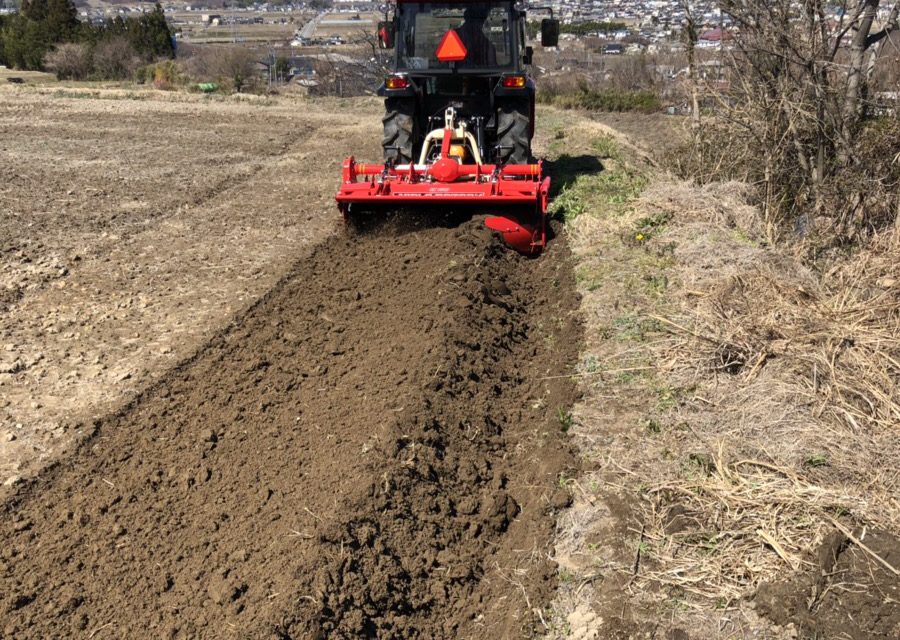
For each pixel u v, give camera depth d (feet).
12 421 18.24
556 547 13.85
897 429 15.61
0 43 131.03
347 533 13.46
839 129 27.94
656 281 22.88
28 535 14.60
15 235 30.71
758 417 16.30
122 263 28.02
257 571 13.07
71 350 21.59
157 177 40.98
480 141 30.35
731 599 12.26
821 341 18.49
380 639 12.30
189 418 18.24
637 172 38.52
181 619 12.40
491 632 12.71
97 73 109.60
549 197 32.94
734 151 34.06
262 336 22.11
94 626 12.49
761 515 13.56
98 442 17.49
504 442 17.06
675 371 18.31
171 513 15.03
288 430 17.43
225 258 28.50
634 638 11.82
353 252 27.20
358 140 53.16
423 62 30.94
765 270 22.38
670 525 13.82
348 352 20.79
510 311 22.35
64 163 44.29
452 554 14.06
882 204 27.48
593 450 15.99
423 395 17.34
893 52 29.50
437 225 26.99
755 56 30.55
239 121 61.77
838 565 12.26
